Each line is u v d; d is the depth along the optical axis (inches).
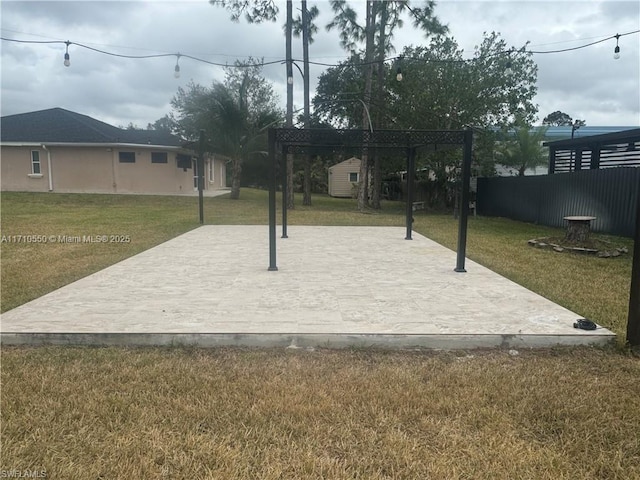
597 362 123.9
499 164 756.0
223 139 737.0
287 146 323.0
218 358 125.6
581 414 96.9
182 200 724.7
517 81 603.8
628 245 338.6
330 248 306.0
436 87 613.9
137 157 770.8
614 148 496.7
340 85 948.6
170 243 326.0
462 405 100.3
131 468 77.8
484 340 134.4
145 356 126.0
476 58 595.2
